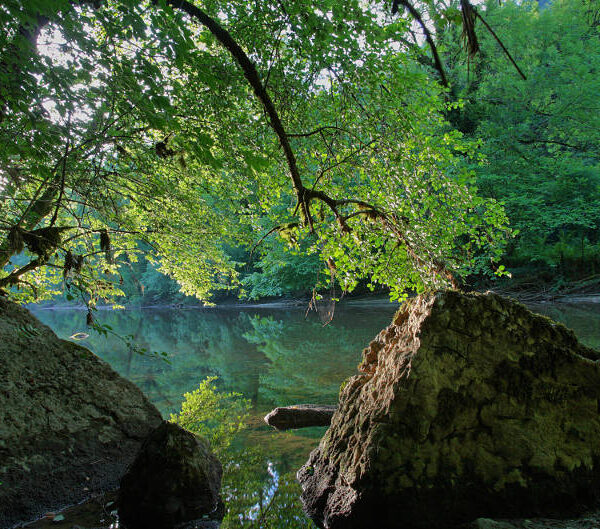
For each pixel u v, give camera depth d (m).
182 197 6.95
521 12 19.11
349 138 5.19
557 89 18.03
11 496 2.88
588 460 2.70
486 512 2.60
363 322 15.27
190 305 36.16
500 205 5.42
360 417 3.16
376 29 4.00
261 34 4.54
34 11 2.40
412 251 4.88
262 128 5.09
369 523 2.66
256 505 3.14
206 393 6.82
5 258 5.12
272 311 24.98
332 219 5.88
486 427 2.77
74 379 3.77
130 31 3.05
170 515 2.82
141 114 3.25
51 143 3.30
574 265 18.52
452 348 2.90
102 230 4.17
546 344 2.94
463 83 19.11
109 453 3.57
